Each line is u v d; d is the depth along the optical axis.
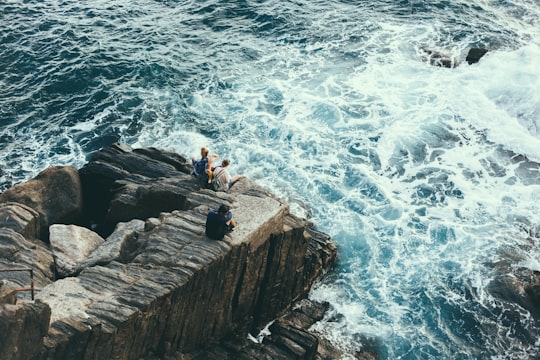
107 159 24.55
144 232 19.03
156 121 30.73
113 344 15.47
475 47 36.09
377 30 37.47
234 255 18.11
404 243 24.19
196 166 21.67
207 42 36.62
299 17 38.78
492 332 21.05
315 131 29.58
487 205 25.92
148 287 16.55
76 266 19.31
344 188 26.66
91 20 38.88
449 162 28.05
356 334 20.86
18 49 35.94
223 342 19.44
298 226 20.27
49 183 23.53
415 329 21.11
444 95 31.83
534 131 29.88
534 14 40.09
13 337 12.70
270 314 20.97
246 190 21.19
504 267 23.22
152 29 37.88
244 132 29.70
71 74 33.91
